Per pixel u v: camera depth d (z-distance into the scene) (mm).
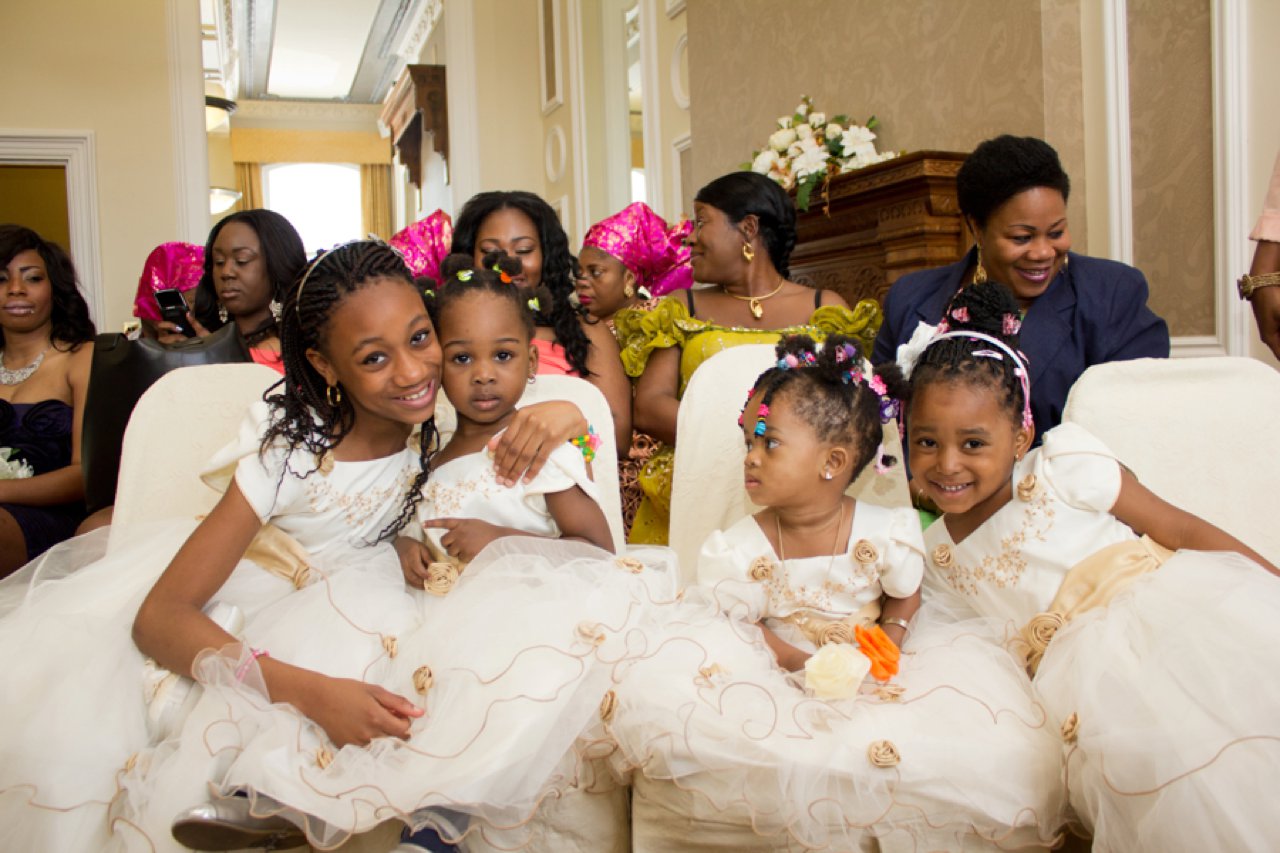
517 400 1827
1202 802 1144
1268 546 1781
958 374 1573
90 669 1429
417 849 1318
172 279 3506
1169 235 2941
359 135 16469
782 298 2664
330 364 1616
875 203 3416
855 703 1406
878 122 3816
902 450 1942
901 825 1318
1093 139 3088
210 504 1947
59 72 6098
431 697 1399
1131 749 1210
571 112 7215
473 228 2465
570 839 1476
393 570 1669
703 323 2479
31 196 6105
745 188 2605
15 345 2885
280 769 1297
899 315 2154
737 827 1383
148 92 6207
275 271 2773
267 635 1521
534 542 1637
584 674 1396
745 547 1712
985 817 1303
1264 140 2689
